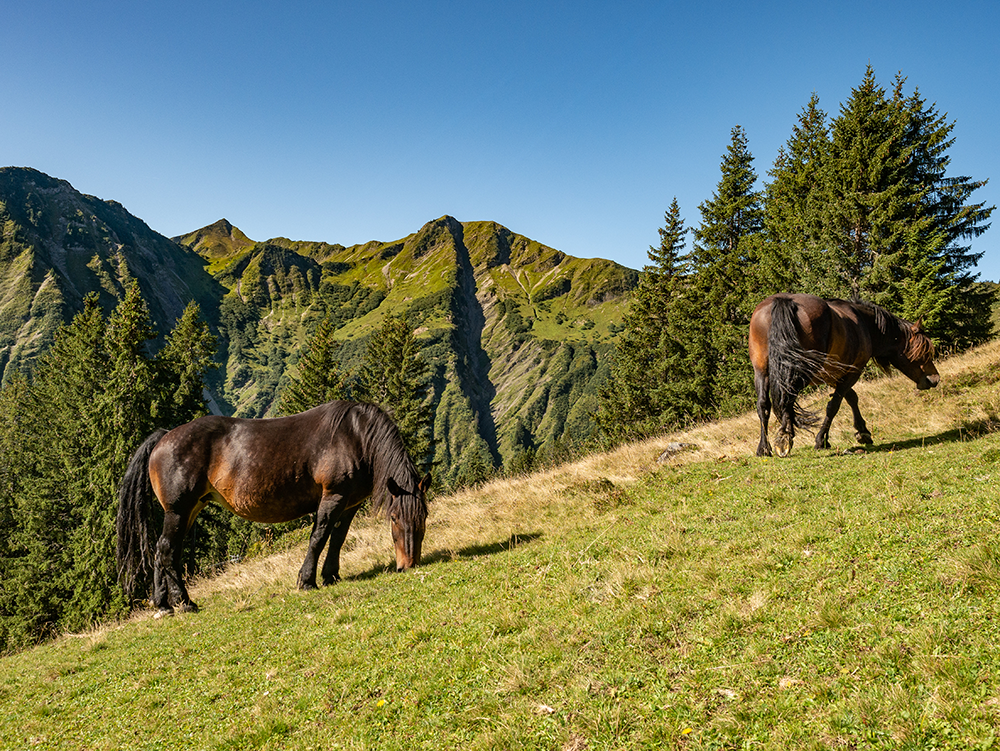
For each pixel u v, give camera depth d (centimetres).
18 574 2995
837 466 771
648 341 3634
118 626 882
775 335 834
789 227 2930
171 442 828
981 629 304
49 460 3422
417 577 713
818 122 3241
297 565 1026
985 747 229
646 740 291
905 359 981
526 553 700
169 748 414
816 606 372
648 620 411
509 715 341
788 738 265
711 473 912
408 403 4072
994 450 652
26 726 514
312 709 420
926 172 2448
